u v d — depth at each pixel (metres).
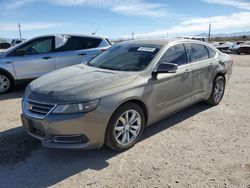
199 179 3.37
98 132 3.67
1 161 3.78
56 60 8.06
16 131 4.82
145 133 4.74
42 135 3.78
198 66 5.39
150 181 3.33
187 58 5.23
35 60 7.86
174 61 4.91
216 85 6.18
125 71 4.37
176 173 3.50
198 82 5.43
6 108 6.26
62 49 8.19
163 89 4.53
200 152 4.05
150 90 4.27
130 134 4.16
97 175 3.46
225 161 3.79
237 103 6.58
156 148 4.18
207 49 5.96
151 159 3.84
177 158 3.87
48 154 3.98
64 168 3.63
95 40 8.69
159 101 4.50
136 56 4.76
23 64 7.77
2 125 5.12
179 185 3.25
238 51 32.94
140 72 4.29
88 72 4.41
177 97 4.91
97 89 3.73
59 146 3.62
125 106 3.93
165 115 4.79
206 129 4.93
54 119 3.53
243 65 16.02
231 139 4.51
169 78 4.62
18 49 7.84
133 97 3.98
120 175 3.46
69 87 3.81
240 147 4.22
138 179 3.37
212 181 3.33
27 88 4.28
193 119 5.44
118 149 3.99
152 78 4.34
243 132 4.80
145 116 4.38
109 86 3.83
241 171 3.54
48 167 3.65
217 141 4.43
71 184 3.28
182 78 4.92
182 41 5.32
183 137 4.58
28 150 4.10
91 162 3.77
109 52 5.32
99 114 3.63
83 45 8.46
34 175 3.47
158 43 5.02
